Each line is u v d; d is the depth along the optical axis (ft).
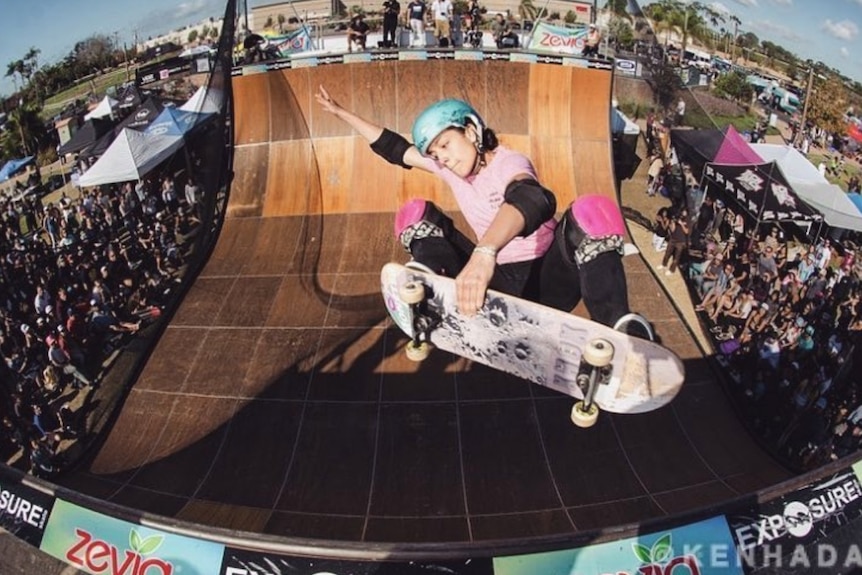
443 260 12.91
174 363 44.42
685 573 18.86
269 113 62.64
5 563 30.71
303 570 18.70
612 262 11.03
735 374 42.19
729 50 67.67
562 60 60.75
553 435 37.70
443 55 61.57
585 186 60.85
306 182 60.59
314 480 35.42
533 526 32.17
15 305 48.39
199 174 63.87
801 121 56.18
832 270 41.19
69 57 93.97
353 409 39.75
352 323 46.73
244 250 56.03
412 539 31.60
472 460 36.17
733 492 34.22
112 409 41.09
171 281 53.83
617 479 35.17
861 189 48.70
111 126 73.67
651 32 68.85
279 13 81.25
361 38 65.87
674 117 64.08
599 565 18.76
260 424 39.27
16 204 61.52
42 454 36.68
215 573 19.11
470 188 11.69
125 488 35.70
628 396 11.23
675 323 47.78
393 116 62.34
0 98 84.99
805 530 19.42
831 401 36.68
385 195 59.67
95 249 55.62
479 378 41.45
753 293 45.06
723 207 50.06
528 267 12.62
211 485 35.65
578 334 10.98
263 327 47.11
